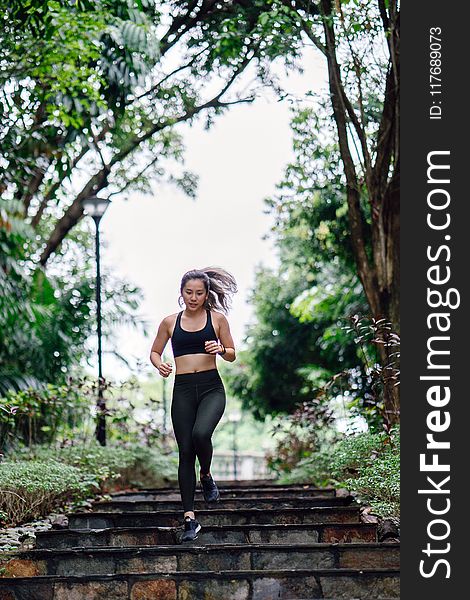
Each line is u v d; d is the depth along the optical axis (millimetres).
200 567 5332
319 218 15242
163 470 12188
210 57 13656
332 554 5324
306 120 12562
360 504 7195
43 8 9133
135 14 10781
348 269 16422
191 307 6129
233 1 12977
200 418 6031
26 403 10289
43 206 14531
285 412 20203
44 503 7703
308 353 19859
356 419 9461
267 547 5340
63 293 13859
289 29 10484
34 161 12203
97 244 12445
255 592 4910
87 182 15148
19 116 11195
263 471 24141
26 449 10352
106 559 5355
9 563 5340
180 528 6203
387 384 9289
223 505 7961
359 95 10328
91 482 8328
